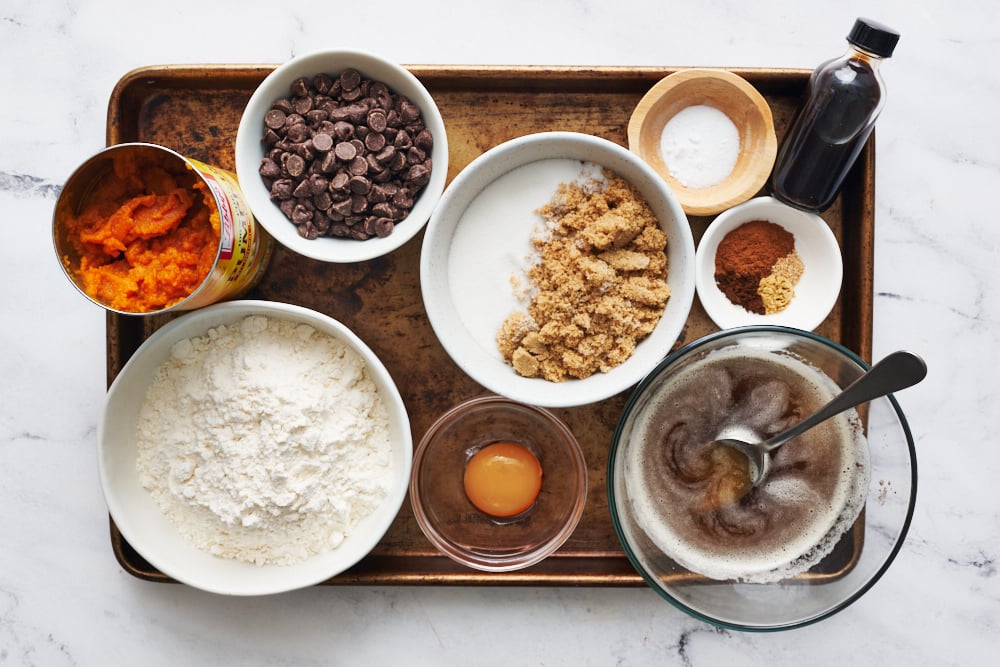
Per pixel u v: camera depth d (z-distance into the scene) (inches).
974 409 21.2
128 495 19.0
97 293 17.7
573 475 20.0
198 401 18.8
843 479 19.3
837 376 18.7
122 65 21.1
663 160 19.8
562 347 18.6
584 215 18.6
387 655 20.9
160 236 17.9
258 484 18.4
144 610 20.9
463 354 18.3
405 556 19.7
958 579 21.1
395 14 21.1
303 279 19.6
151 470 19.2
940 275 21.1
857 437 19.2
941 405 21.2
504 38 21.2
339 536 19.1
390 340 19.6
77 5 21.0
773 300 19.5
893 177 21.1
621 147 18.2
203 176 17.0
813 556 19.3
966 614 21.0
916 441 21.2
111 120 19.1
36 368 21.0
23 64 21.1
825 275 19.4
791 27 21.1
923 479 21.2
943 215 21.1
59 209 17.3
